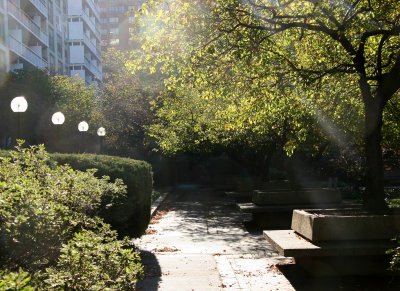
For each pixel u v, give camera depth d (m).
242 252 10.05
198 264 8.72
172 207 21.36
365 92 8.48
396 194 17.66
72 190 5.50
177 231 13.53
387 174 31.42
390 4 8.80
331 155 26.89
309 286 7.11
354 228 7.25
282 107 10.72
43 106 31.30
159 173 38.16
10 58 37.47
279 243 7.43
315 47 10.52
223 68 9.31
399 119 11.20
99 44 78.56
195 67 9.25
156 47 9.20
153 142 32.72
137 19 9.29
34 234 3.83
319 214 8.04
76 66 59.00
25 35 41.47
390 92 8.15
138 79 36.00
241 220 16.25
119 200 8.92
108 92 35.59
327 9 8.93
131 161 9.94
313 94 10.41
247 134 19.56
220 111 14.98
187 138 22.31
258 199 14.84
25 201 3.70
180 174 40.78
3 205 3.38
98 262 3.85
